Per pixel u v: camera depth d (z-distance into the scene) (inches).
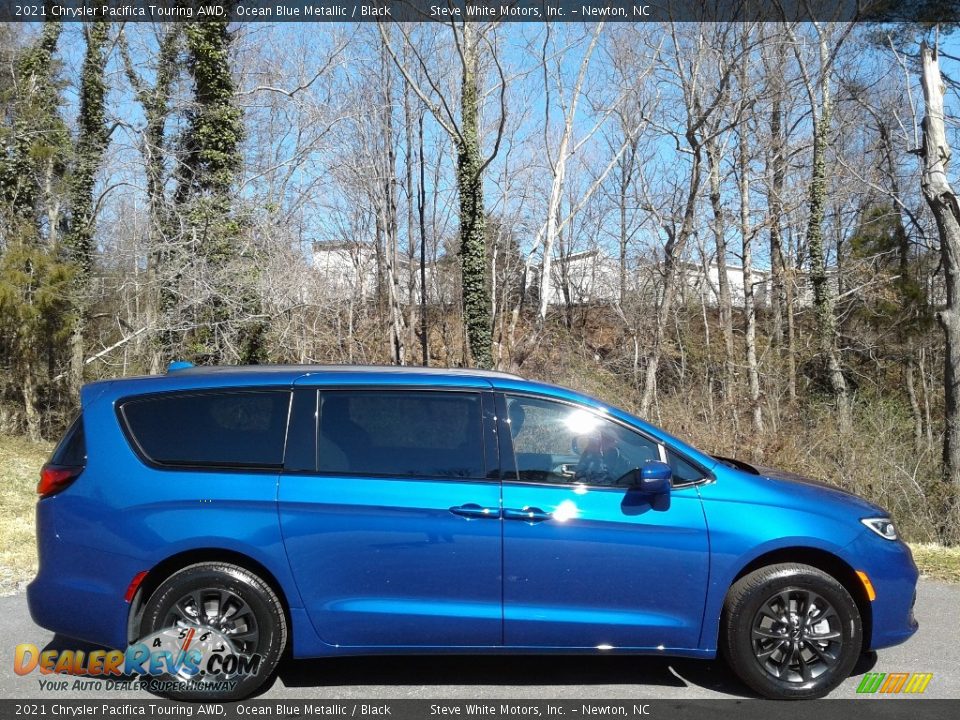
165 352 675.4
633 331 970.1
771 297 1099.9
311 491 177.6
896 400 843.4
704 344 1019.9
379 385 186.9
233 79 744.3
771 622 183.2
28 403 763.4
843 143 1031.6
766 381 617.3
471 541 177.8
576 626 179.3
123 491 177.6
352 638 178.2
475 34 655.1
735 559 181.2
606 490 182.4
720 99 761.6
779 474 206.5
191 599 177.0
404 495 178.1
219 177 698.2
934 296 977.5
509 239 1204.5
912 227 993.5
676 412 575.5
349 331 884.6
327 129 756.0
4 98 786.8
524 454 183.9
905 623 188.7
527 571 178.4
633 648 181.6
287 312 718.5
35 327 749.9
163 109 716.7
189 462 180.1
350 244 1077.8
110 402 185.2
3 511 399.2
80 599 176.7
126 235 807.7
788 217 1035.9
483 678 193.0
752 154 950.4
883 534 189.8
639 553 179.9
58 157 784.9
